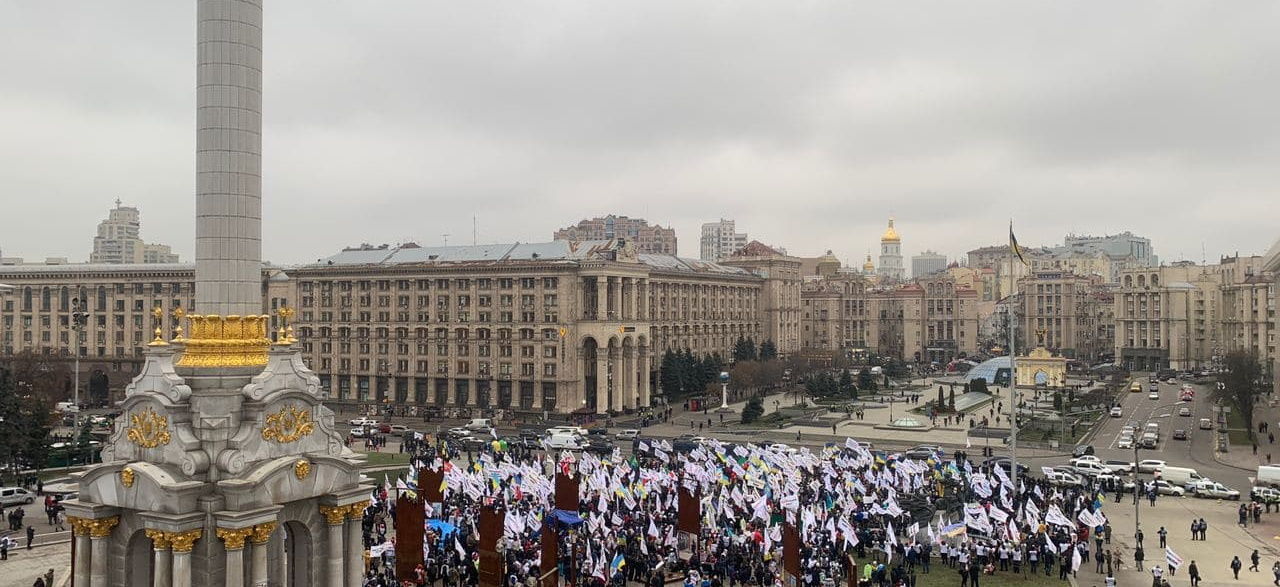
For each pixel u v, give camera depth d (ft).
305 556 169.78
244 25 172.14
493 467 334.44
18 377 540.52
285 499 160.76
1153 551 295.89
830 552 255.50
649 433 575.38
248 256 173.06
